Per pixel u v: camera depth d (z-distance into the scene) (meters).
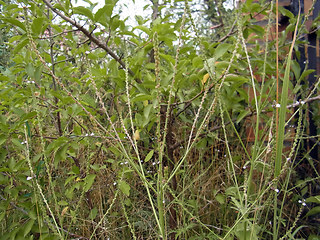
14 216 1.83
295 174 2.23
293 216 2.15
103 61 2.32
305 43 2.36
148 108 1.78
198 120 2.50
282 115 1.11
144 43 1.92
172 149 2.12
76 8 1.75
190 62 2.05
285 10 2.27
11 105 1.88
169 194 1.96
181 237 1.96
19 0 1.84
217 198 1.92
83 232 1.99
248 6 2.17
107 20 1.86
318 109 2.35
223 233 1.91
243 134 2.61
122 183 1.61
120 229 2.09
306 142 2.42
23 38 1.69
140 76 2.02
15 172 1.86
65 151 1.72
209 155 2.62
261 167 1.92
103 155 2.20
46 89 2.17
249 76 2.29
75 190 2.23
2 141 1.69
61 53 2.61
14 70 1.93
